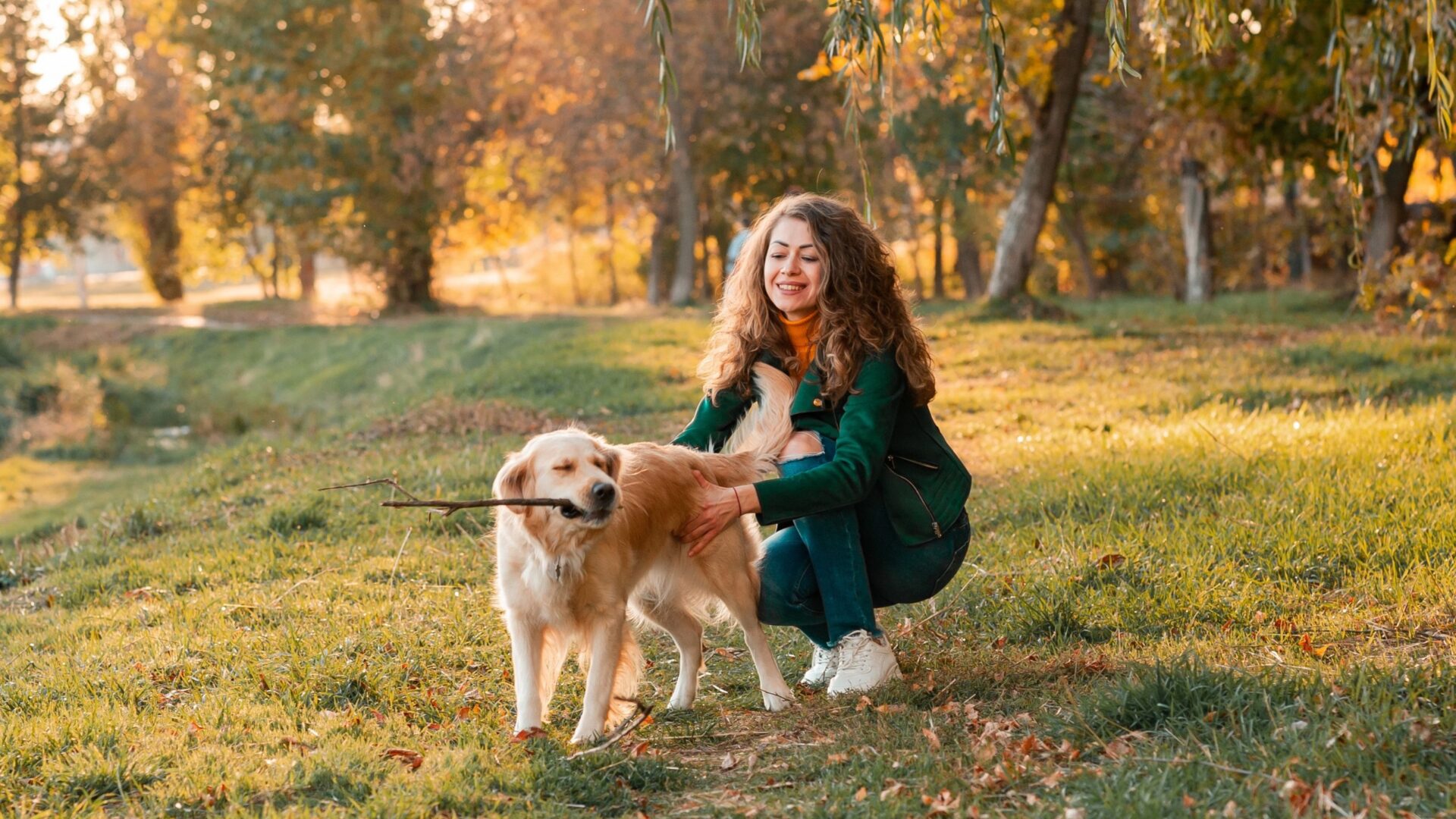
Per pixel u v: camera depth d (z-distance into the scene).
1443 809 2.80
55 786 3.52
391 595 6.01
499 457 9.16
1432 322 13.38
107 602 6.47
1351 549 5.30
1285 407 10.09
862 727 3.92
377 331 28.52
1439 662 3.67
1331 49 5.98
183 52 36.12
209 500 8.84
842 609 4.34
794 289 4.35
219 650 5.12
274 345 30.52
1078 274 38.91
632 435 10.81
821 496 4.09
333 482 8.73
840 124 31.64
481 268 70.00
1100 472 7.13
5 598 7.08
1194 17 6.52
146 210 47.44
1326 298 21.22
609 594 3.96
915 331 4.38
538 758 3.69
